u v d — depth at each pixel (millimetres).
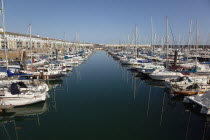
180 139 11648
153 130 12805
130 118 14773
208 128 13195
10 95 16016
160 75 27562
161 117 15055
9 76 20906
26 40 84125
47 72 27828
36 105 17500
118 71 40875
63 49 94688
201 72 29109
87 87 25547
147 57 56312
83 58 62594
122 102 18922
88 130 12719
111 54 94688
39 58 46562
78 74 36688
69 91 23312
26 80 19953
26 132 12734
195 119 14734
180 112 16203
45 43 100250
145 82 29250
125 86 26344
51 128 13117
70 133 12352
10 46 68938
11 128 13484
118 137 11820
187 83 21328
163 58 49156
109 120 14352
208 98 15219
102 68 46000
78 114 15680
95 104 18172
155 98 20484
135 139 11594
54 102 18828
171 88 20609
